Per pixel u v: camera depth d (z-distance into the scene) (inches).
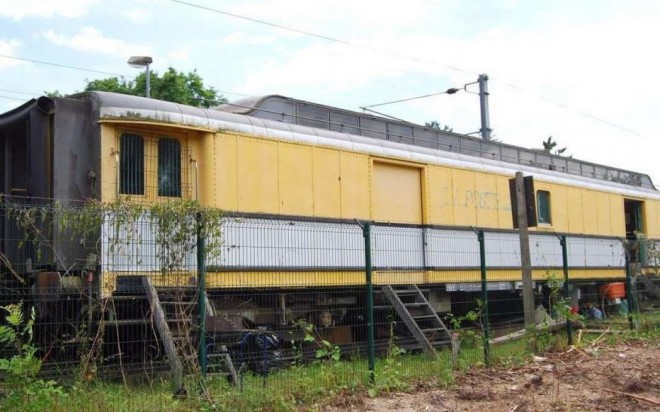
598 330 561.3
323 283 462.6
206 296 363.6
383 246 512.7
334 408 307.0
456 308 590.9
